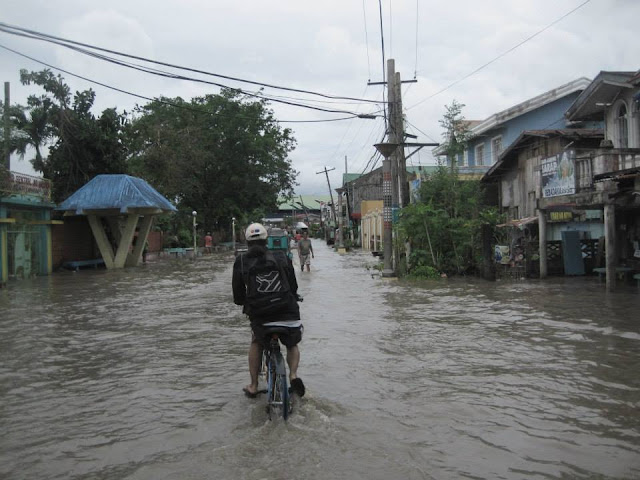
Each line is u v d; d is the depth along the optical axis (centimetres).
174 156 4088
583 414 490
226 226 6194
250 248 520
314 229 9194
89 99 2872
